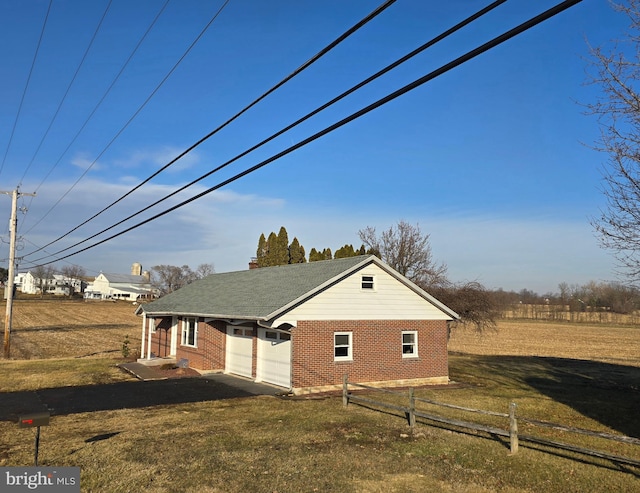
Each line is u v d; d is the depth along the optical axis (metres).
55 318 66.50
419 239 44.22
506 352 38.97
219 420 13.05
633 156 11.74
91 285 152.50
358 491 8.04
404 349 21.14
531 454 10.14
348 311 19.58
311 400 16.59
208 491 7.91
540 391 19.58
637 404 16.77
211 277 32.97
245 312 19.30
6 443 10.48
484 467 9.30
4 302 92.81
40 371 22.27
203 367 22.44
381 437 11.41
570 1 4.76
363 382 19.56
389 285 20.83
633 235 12.00
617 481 8.58
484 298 30.52
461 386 20.78
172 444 10.55
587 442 11.59
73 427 12.15
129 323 61.59
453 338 51.56
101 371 22.66
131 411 14.26
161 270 119.69
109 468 8.87
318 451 10.20
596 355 37.53
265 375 19.97
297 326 18.34
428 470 9.10
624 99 11.56
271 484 8.27
